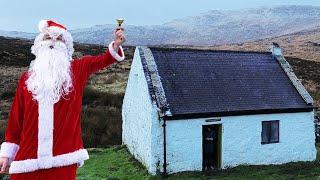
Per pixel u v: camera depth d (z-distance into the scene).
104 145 27.19
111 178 20.38
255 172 22.27
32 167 3.30
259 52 28.08
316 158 25.98
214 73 25.14
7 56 65.31
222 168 23.02
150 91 22.16
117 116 32.19
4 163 3.44
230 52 27.19
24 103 3.45
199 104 22.72
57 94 3.40
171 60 24.81
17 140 3.54
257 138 23.86
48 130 3.34
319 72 66.44
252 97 24.39
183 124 22.03
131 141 25.19
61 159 3.36
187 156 22.22
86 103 37.41
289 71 27.23
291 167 23.53
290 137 24.83
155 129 21.58
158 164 21.66
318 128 30.92
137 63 24.33
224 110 22.83
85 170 21.88
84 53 77.00
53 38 3.58
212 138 23.09
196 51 26.14
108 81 50.62
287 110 24.44
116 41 3.62
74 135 3.47
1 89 44.41
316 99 45.94
